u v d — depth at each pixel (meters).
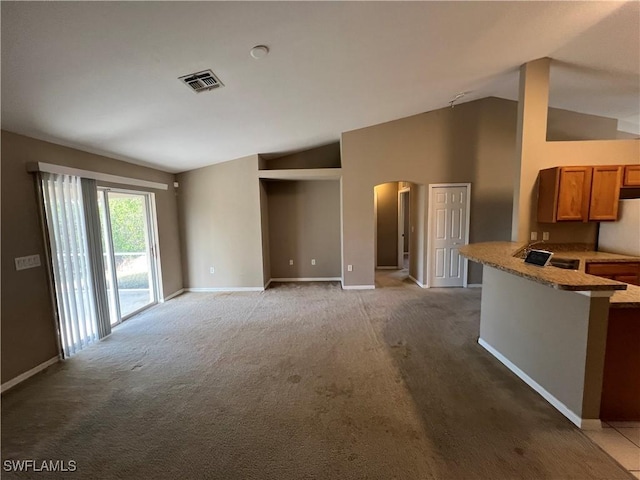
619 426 1.90
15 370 2.55
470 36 2.74
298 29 2.17
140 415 2.09
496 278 2.85
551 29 2.73
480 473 1.57
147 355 3.02
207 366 2.78
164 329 3.71
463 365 2.72
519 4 2.32
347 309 4.35
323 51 2.54
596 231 3.70
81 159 3.37
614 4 2.40
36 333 2.74
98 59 1.98
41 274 2.81
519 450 1.72
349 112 4.25
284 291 5.43
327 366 2.73
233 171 5.39
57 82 2.11
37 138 2.81
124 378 2.59
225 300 4.94
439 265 5.49
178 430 1.94
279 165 5.87
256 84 2.86
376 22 2.29
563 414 2.02
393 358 2.87
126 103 2.64
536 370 2.30
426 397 2.24
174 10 1.71
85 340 3.21
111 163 3.85
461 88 4.23
